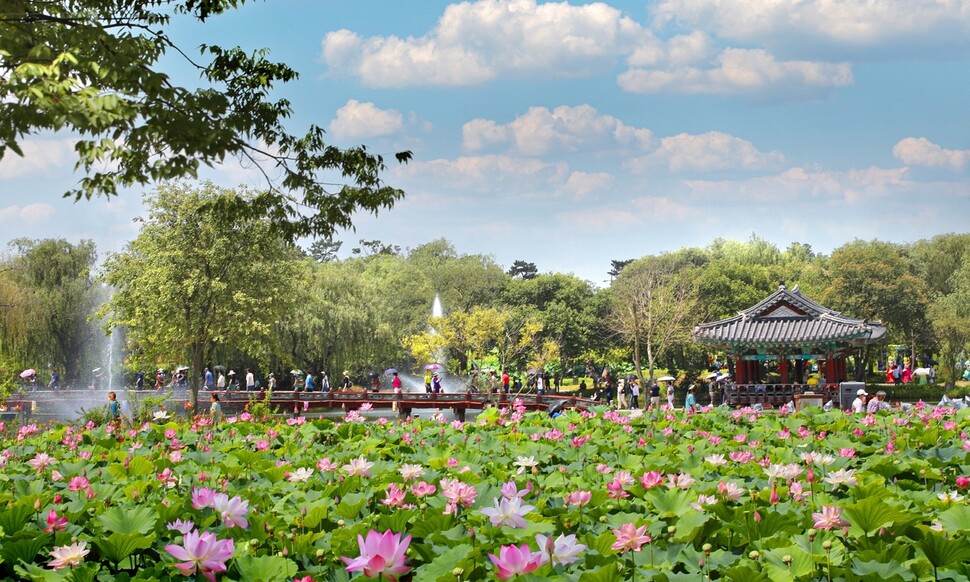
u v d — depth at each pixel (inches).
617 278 2583.7
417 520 248.8
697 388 2252.7
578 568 218.7
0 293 1729.8
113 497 304.7
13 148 369.4
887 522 234.8
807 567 211.0
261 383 2156.7
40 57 397.4
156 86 411.8
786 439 450.0
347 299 2074.3
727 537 242.4
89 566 221.3
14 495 315.6
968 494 301.9
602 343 2347.4
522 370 2281.0
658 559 229.8
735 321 1712.6
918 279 2359.7
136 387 1785.2
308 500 286.5
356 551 228.5
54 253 2046.0
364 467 311.3
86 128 387.5
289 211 539.2
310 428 512.7
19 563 224.5
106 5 476.7
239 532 244.8
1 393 1162.6
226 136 431.8
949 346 2123.5
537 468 366.6
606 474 333.1
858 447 422.3
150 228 1342.3
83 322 2032.5
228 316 1348.4
